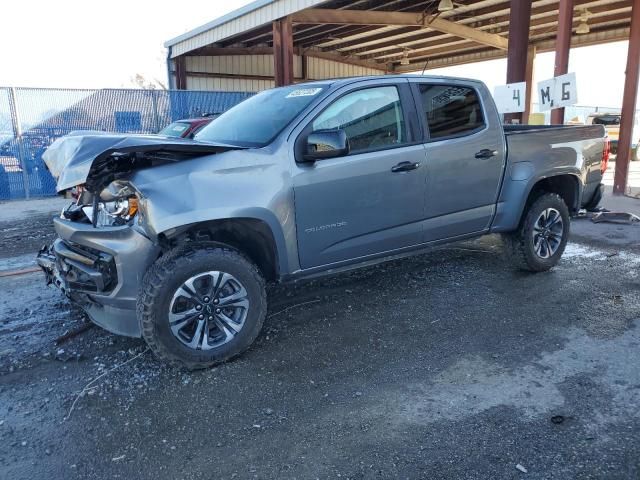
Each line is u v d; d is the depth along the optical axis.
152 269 3.32
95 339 4.01
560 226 5.43
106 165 3.39
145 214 3.21
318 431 2.82
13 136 12.49
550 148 5.21
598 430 2.76
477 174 4.69
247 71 22.27
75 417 2.99
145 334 3.30
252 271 3.59
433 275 5.39
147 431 2.85
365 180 4.01
